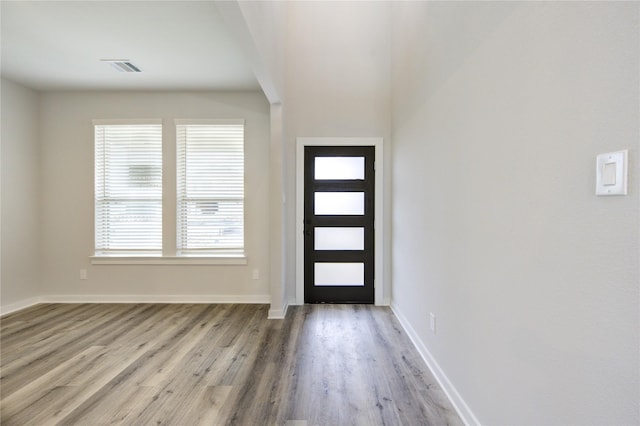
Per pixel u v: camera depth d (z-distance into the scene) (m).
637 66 0.79
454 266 1.94
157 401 2.00
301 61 3.98
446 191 2.07
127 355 2.62
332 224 4.02
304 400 2.01
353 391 2.10
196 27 2.69
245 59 3.24
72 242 4.12
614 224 0.85
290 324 3.31
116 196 4.13
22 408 1.93
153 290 4.11
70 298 4.11
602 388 0.89
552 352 1.09
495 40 1.46
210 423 1.80
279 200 3.55
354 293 4.03
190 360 2.54
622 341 0.83
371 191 4.01
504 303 1.39
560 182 1.05
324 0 3.98
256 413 1.88
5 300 3.71
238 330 3.16
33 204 4.02
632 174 0.80
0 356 2.61
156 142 4.11
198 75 3.60
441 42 2.15
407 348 2.74
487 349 1.54
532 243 1.20
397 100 3.58
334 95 3.98
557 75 1.06
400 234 3.41
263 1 2.54
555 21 1.07
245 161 4.06
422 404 1.96
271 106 3.56
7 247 3.73
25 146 3.93
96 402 1.99
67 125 4.09
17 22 2.61
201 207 4.12
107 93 4.08
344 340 2.91
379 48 3.96
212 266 4.10
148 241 4.13
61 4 2.38
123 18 2.56
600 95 0.89
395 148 3.70
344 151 4.00
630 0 0.80
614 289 0.85
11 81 3.75
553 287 1.09
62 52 3.09
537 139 1.16
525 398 1.25
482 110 1.58
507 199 1.37
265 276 4.10
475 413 1.67
